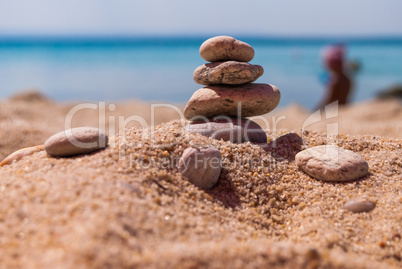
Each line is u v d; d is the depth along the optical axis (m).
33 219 0.40
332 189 0.47
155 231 0.40
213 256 0.38
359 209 0.45
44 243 0.38
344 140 0.54
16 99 1.25
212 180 0.47
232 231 0.42
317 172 0.48
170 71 3.25
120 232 0.39
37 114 0.88
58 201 0.41
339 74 1.16
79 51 5.64
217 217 0.43
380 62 3.91
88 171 0.43
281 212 0.46
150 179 0.44
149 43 8.09
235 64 0.51
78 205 0.40
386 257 0.41
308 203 0.46
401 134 0.69
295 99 1.99
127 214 0.40
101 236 0.38
